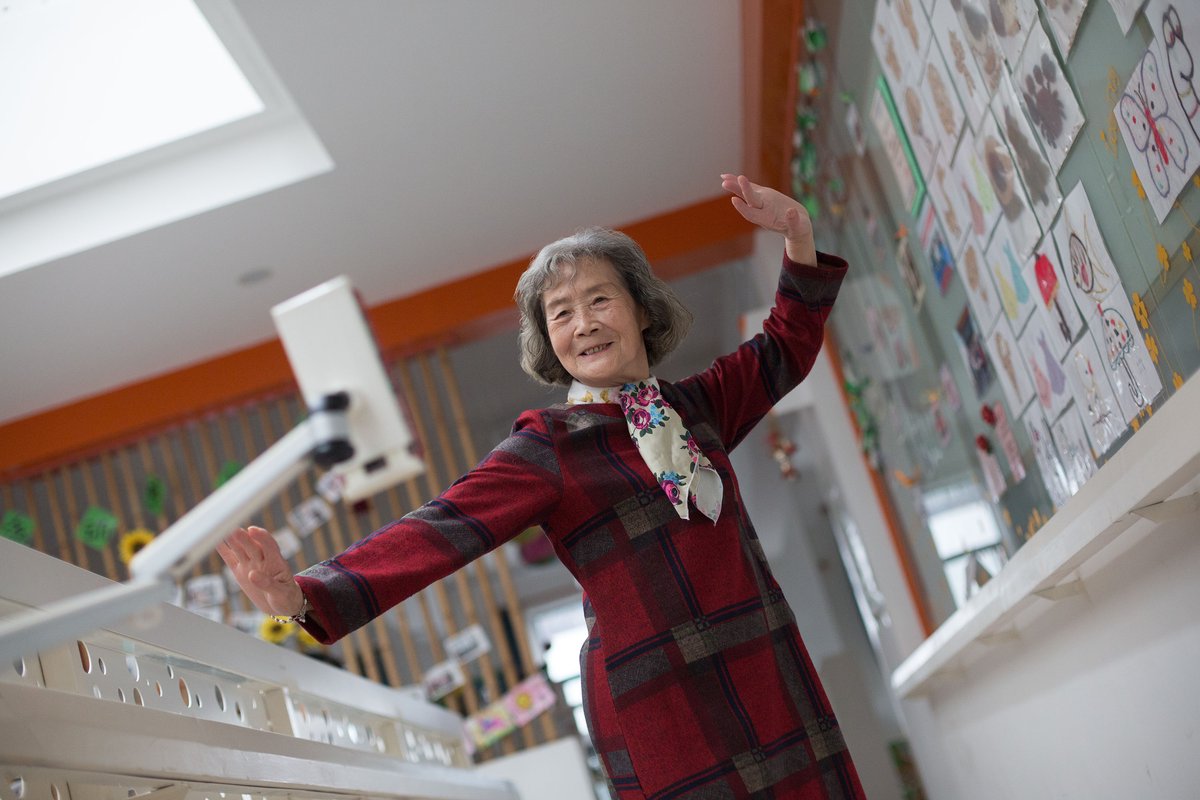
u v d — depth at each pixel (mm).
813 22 3451
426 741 3109
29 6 4289
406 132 4164
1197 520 1565
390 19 3543
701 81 4281
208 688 1783
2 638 785
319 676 2201
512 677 5090
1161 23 1454
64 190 4371
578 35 3840
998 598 2299
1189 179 1486
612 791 1396
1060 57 1806
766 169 4809
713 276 6469
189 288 4824
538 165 4605
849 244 4004
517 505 1383
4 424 5453
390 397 1004
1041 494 2578
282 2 3367
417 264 5152
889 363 3879
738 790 1318
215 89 4301
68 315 4754
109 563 5277
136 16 4293
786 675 1386
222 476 5410
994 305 2510
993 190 2303
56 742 1101
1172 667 1776
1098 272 1890
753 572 1419
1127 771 2129
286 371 5398
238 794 1616
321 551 5281
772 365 1640
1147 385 1803
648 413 1469
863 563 5156
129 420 5414
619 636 1379
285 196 4371
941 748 4090
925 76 2555
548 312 1547
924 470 3834
